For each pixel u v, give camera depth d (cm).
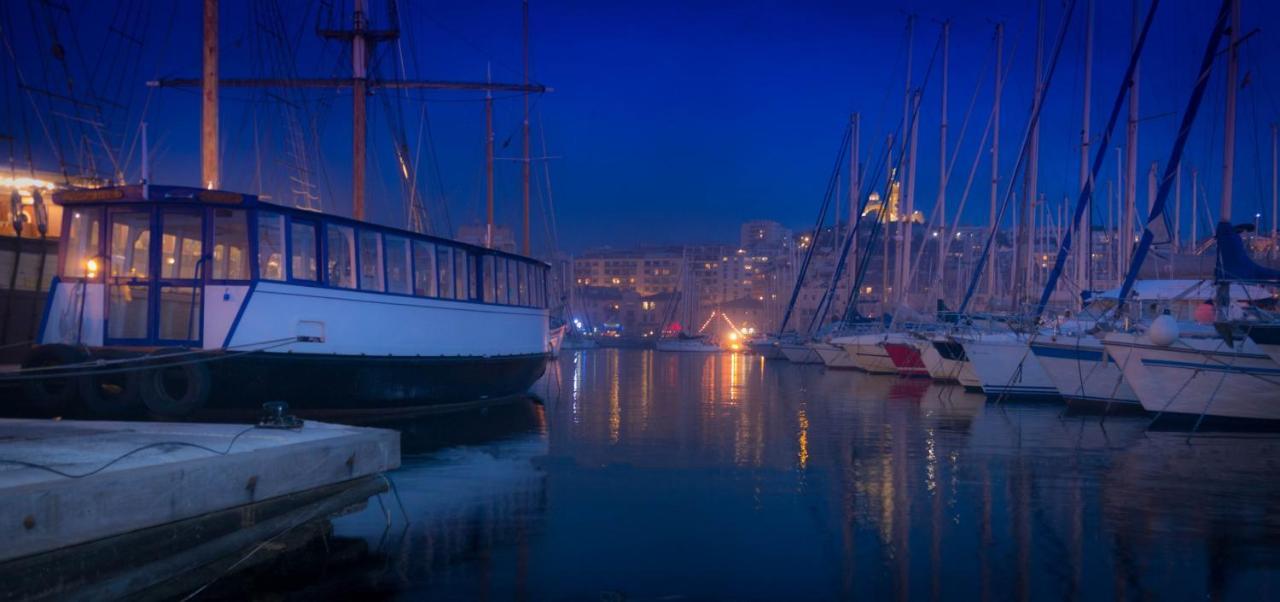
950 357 3581
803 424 2148
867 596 766
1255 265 1998
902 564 866
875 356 4647
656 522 1034
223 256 1627
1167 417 2070
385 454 928
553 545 920
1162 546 939
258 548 765
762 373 4916
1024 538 971
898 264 4912
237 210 1622
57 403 1509
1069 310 3112
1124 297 2409
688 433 1928
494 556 873
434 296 2147
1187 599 762
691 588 782
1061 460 1557
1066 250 2942
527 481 1295
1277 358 1942
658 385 3781
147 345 1581
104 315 1608
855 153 6134
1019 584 802
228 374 1583
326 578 787
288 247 1667
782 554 898
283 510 797
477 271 2394
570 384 3862
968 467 1473
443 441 1736
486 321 2417
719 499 1177
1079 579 818
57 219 1909
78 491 615
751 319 15550
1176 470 1453
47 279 1825
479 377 2362
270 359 1612
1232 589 791
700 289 18488
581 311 13188
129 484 648
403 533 959
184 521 700
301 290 1691
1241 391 1977
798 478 1349
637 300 19150
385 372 1909
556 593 762
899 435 1925
